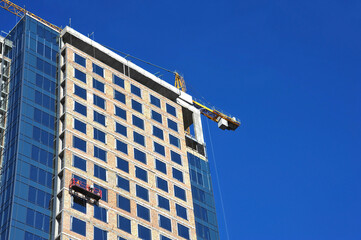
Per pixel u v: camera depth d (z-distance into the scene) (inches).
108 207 3698.3
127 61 4549.7
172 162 4284.0
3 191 3548.2
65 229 3440.0
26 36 4212.6
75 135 3846.0
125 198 3818.9
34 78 4033.0
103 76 4301.2
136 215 3799.2
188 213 4106.8
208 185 4493.1
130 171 3971.5
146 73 4608.8
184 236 3966.5
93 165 3801.7
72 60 4202.8
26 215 3437.5
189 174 4409.5
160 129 4389.8
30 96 3929.6
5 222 3393.2
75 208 3553.2
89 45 4389.8
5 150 3737.7
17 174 3548.2
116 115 4168.3
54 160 3745.1
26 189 3526.1
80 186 3602.4
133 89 4431.6
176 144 4421.8
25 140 3713.1
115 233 3624.5
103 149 3924.7
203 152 4702.3
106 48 4468.5
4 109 3964.1
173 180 4188.0
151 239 3769.7
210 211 4330.7
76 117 3934.5
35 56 4151.1
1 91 4055.1
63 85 4077.3
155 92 4596.5
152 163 4143.7
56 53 4271.7
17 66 4111.7
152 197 3969.0
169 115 4552.2
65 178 3617.1
